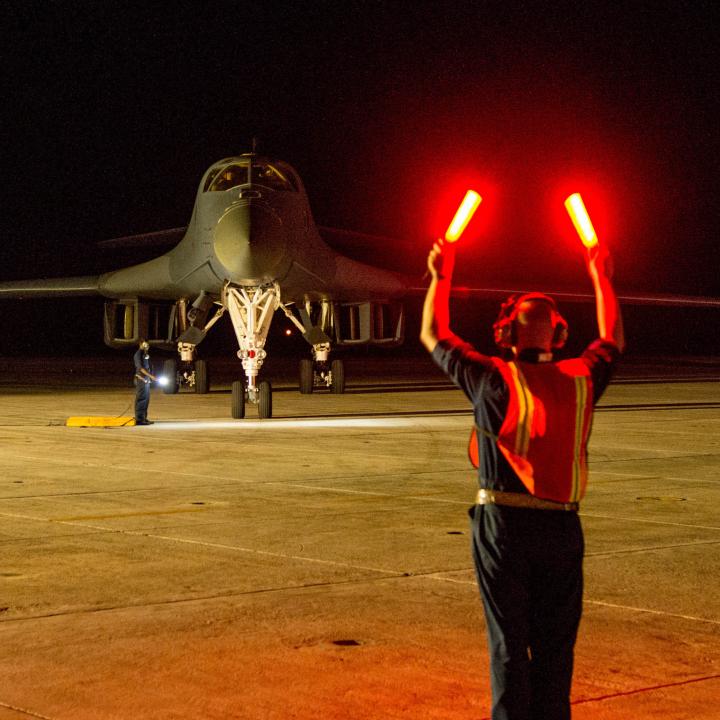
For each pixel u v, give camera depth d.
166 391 24.30
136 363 16.89
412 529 8.30
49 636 5.43
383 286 22.75
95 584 6.49
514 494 3.70
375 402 22.03
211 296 22.50
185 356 24.50
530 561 3.69
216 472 11.58
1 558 7.20
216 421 17.81
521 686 3.65
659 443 14.84
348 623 5.69
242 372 35.84
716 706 4.54
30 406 20.86
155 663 5.02
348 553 7.41
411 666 5.01
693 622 5.77
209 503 9.52
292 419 18.19
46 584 6.48
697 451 13.88
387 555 7.35
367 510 9.18
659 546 7.74
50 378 31.89
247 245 18.22
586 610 6.00
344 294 22.81
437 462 12.52
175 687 4.71
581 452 3.73
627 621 5.78
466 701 4.57
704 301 29.38
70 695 4.60
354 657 5.13
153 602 6.09
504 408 3.67
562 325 3.97
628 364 44.59
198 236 19.77
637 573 6.88
